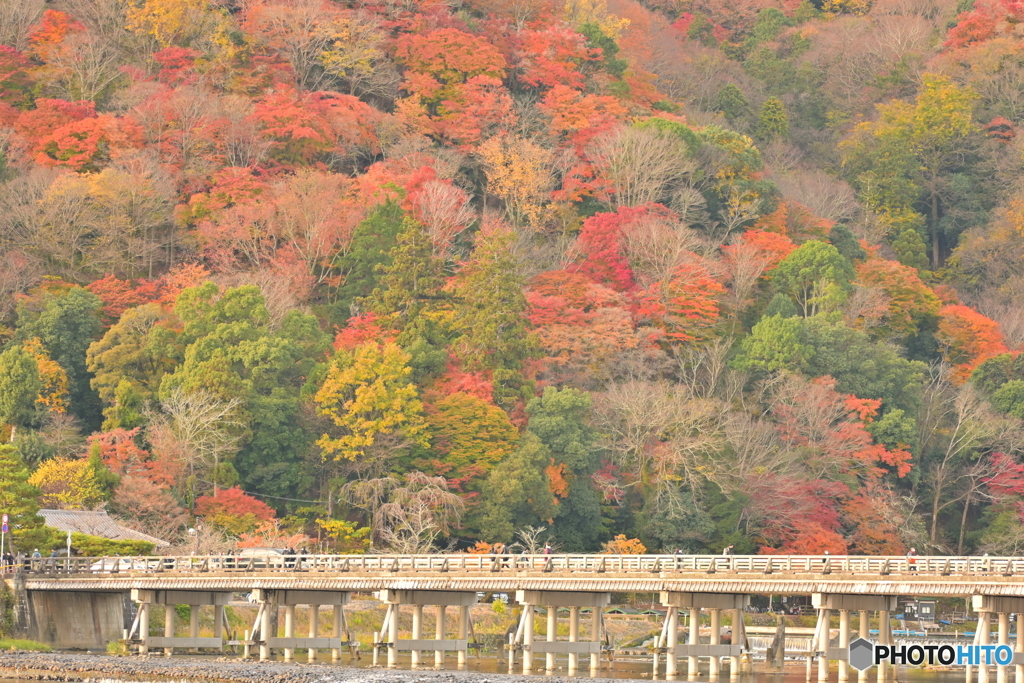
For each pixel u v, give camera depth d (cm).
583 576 13562
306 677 13175
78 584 15900
